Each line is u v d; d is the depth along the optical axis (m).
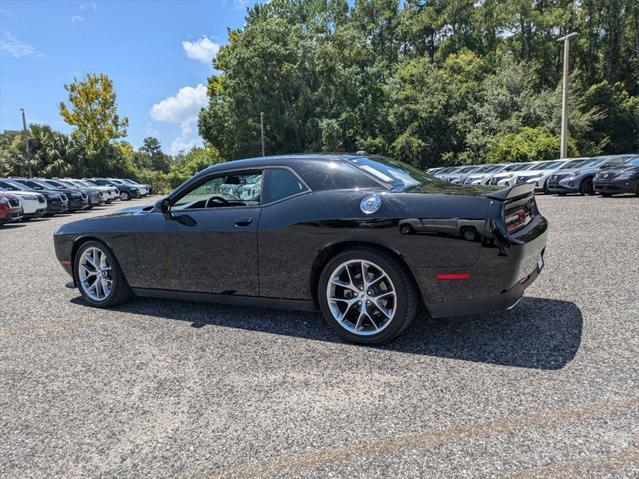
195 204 3.75
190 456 1.95
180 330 3.56
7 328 3.79
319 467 1.83
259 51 36.28
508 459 1.80
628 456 1.78
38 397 2.56
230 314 3.90
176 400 2.46
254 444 2.02
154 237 3.84
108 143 49.03
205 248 3.59
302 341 3.21
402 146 36.56
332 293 3.15
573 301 3.73
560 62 45.75
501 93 35.50
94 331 3.63
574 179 13.84
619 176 11.87
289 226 3.20
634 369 2.51
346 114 37.69
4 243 9.62
